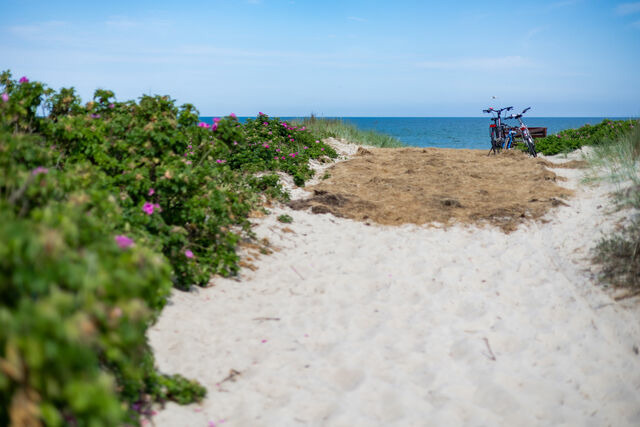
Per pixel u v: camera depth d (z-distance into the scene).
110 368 2.65
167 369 3.28
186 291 4.52
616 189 7.33
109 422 1.56
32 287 1.73
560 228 6.38
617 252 5.11
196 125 5.62
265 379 3.29
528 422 2.89
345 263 5.59
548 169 10.12
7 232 1.76
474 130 75.50
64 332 1.53
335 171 10.57
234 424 2.85
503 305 4.48
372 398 3.13
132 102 5.63
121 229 3.90
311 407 3.03
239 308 4.36
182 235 4.65
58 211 2.49
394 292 4.83
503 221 6.86
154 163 4.98
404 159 12.00
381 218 7.19
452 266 5.44
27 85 4.54
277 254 5.80
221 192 5.61
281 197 7.92
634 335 3.73
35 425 1.59
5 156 2.94
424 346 3.78
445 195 8.29
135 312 1.88
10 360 1.50
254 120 12.47
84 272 1.84
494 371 3.40
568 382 3.28
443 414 2.96
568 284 4.77
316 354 3.65
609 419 2.91
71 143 4.64
